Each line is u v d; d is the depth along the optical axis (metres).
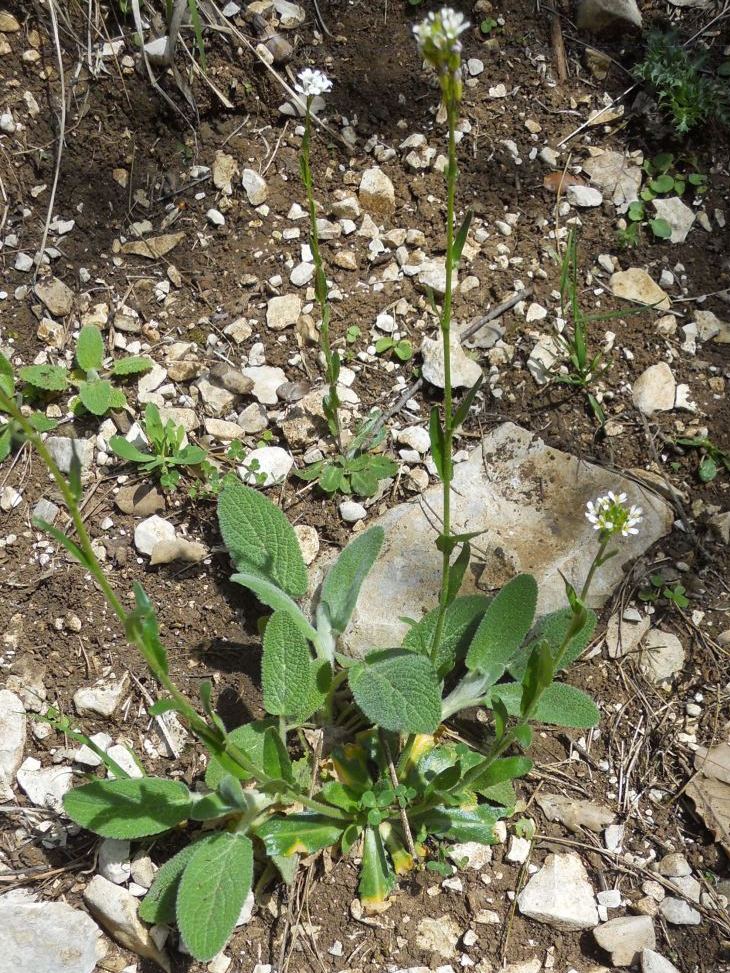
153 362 0.59
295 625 0.48
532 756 0.51
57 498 0.56
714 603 0.54
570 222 0.62
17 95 0.62
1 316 0.60
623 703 0.52
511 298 0.60
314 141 0.64
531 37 0.66
